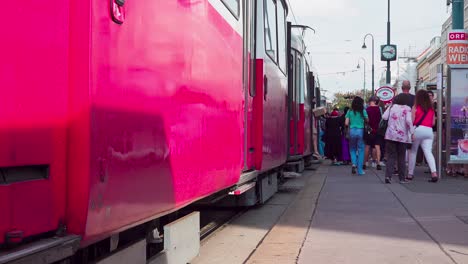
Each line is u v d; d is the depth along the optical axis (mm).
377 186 12297
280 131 10031
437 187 11945
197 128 4828
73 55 2805
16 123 2473
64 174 2762
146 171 3592
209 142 5266
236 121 6531
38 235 2650
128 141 3297
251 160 7844
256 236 7008
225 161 5949
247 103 7445
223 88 5875
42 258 2523
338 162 21922
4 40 2414
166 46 3984
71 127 2785
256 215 8594
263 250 6180
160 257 4297
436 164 14180
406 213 8555
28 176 2568
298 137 15867
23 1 2514
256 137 7961
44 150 2627
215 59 5516
